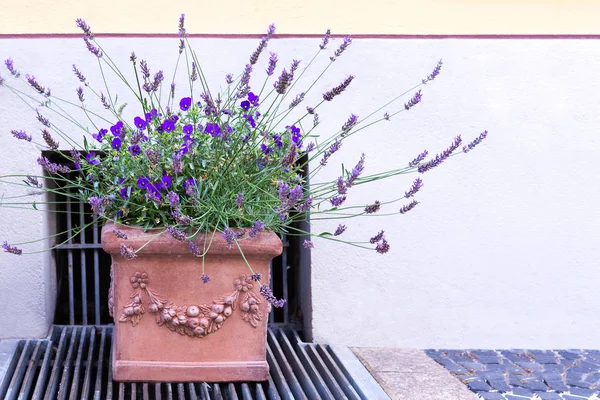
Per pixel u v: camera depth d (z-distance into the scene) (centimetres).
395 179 405
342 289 402
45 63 385
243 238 305
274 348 376
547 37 417
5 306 382
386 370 357
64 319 421
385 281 405
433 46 409
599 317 420
